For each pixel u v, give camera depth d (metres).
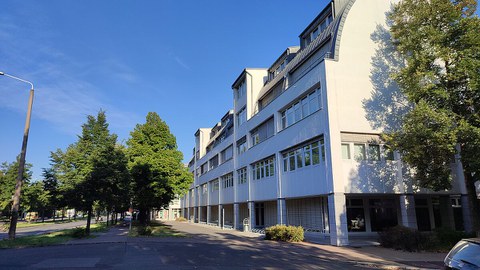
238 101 36.22
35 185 49.78
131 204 28.53
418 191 19.55
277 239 21.16
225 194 39.62
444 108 15.13
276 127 25.73
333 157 18.59
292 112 23.84
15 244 16.56
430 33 15.61
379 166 19.55
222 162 41.56
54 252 14.71
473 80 13.56
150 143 32.84
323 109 19.66
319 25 25.16
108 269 10.49
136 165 29.62
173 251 15.36
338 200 18.20
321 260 13.22
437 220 23.53
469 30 14.80
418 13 16.36
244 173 33.41
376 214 23.03
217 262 12.18
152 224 43.53
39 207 53.22
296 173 22.70
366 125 19.64
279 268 11.11
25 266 10.94
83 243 18.58
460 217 23.94
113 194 22.25
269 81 31.62
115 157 23.06
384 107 20.23
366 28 20.92
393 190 19.47
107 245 17.92
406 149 15.65
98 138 38.00
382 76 20.59
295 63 24.92
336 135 18.92
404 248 15.93
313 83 20.83
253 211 30.59
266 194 27.42
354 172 18.97
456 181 20.38
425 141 14.77
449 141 14.00
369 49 20.67
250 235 26.11
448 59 15.27
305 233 24.31
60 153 38.66
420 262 12.60
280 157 25.09
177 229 34.53
